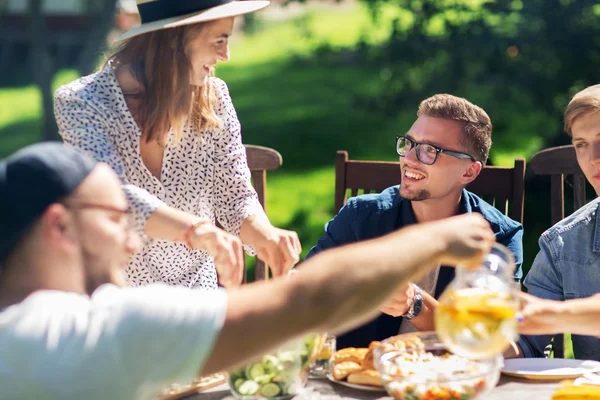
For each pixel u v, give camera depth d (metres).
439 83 6.85
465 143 2.46
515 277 2.50
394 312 2.10
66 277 1.20
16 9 20.28
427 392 1.50
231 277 1.85
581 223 2.35
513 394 1.75
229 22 2.29
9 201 1.17
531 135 6.98
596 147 2.30
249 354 1.15
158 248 2.31
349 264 1.17
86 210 1.20
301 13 21.05
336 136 11.66
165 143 2.33
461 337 1.42
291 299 1.15
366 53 7.37
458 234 1.23
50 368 1.11
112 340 1.12
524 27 6.28
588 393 1.62
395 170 2.84
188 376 1.15
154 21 2.26
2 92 19.17
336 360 1.88
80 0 20.23
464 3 6.55
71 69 20.53
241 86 15.84
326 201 8.99
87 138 2.17
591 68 6.14
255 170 2.91
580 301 1.69
